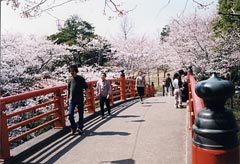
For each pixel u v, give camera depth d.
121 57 37.09
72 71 8.05
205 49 24.38
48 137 7.18
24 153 6.08
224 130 1.78
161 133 8.10
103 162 5.78
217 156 1.77
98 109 12.14
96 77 25.16
